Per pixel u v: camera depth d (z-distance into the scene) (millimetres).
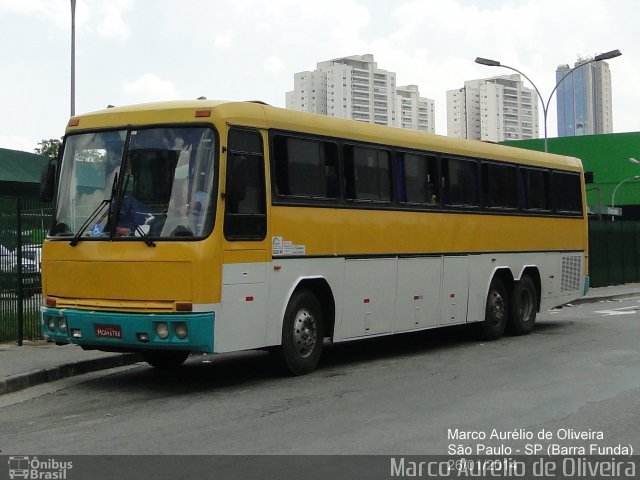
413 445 7344
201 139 9867
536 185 17062
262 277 10375
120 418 8641
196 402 9461
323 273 11406
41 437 7816
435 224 13844
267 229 10461
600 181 54750
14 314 13594
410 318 13242
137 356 12898
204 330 9562
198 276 9539
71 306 10242
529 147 56625
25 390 10391
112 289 9930
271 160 10609
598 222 33625
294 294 11039
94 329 9992
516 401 9375
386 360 12945
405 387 10359
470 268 14797
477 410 8867
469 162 14906
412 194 13328
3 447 7457
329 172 11617
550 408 8961
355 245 12008
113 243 9961
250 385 10570
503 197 15891
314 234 11250
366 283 12242
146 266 9711
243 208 10125
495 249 15547
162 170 9938
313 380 10914
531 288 16812
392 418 8469
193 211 9703
